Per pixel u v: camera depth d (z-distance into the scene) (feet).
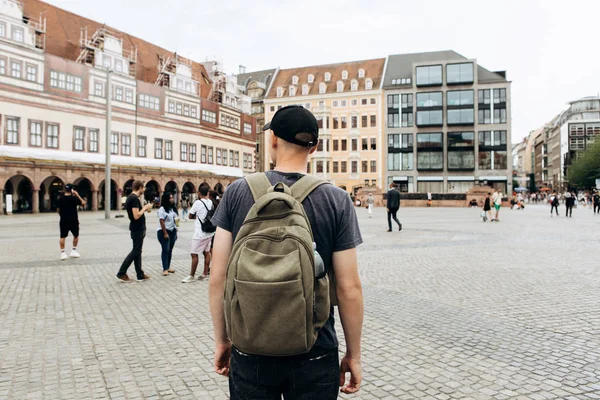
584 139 349.61
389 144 241.14
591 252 39.45
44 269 32.24
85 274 30.42
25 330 17.83
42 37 139.74
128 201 27.81
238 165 215.72
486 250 41.14
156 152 166.30
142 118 160.15
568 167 315.17
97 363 14.34
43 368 13.92
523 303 21.68
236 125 214.07
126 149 154.10
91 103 142.20
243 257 5.16
